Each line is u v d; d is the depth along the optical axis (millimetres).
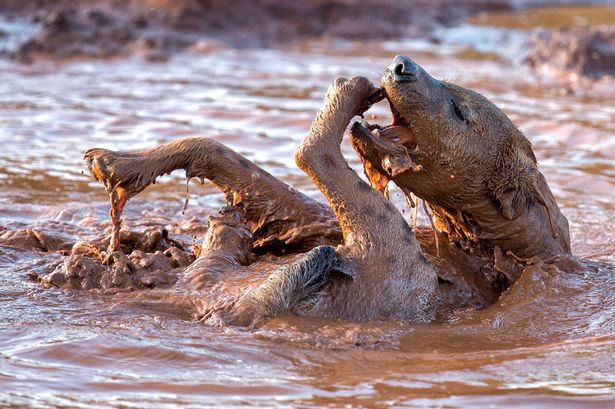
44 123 37469
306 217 21391
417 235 22562
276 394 15477
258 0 59875
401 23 62750
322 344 17625
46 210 27031
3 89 43125
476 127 20578
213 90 43750
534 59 51344
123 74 47219
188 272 20062
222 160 21375
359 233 19797
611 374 16625
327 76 47656
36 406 14750
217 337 17641
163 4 56531
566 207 29500
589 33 52625
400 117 20672
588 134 37375
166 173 21094
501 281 21656
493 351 17984
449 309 20375
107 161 20250
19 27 53688
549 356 17594
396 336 18328
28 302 19016
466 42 59562
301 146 20156
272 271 19781
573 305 20359
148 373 16172
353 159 33406
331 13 61594
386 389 15781
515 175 21109
